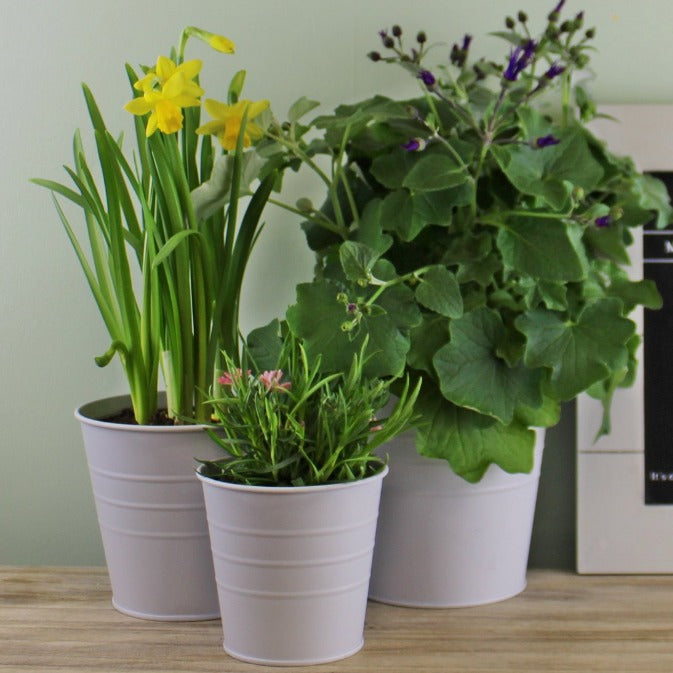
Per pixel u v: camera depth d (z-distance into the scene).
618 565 1.03
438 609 0.93
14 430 1.10
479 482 0.90
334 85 1.06
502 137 0.95
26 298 1.09
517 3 1.05
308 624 0.79
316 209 1.06
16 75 1.07
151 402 0.93
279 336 0.93
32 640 0.85
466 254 0.89
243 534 0.78
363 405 0.80
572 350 0.87
